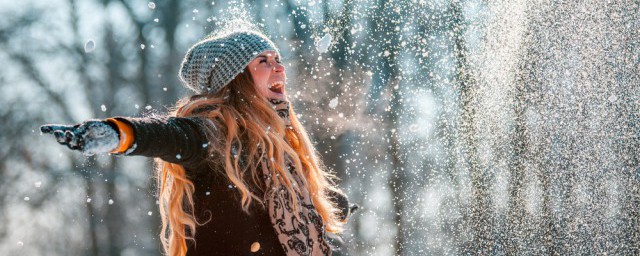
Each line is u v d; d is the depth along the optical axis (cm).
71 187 3509
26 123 3566
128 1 3769
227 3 3253
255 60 543
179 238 528
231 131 501
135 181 3528
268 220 504
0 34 3647
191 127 473
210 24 3275
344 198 614
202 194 502
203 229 503
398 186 2028
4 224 3450
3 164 3491
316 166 580
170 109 601
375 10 1767
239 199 498
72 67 3719
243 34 548
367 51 1828
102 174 3462
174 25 3638
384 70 1802
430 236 1770
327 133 2044
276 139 519
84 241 3491
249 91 537
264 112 532
